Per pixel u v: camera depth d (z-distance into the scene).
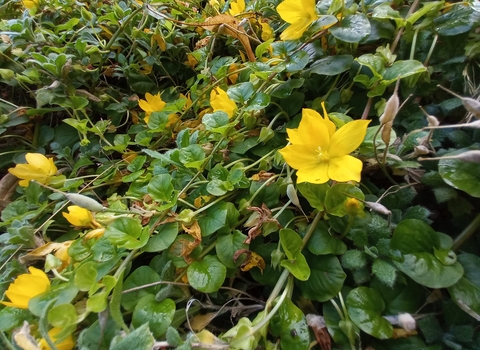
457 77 0.12
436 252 0.09
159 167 0.12
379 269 0.09
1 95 0.19
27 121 0.17
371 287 0.10
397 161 0.11
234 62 0.17
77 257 0.11
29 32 0.18
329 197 0.10
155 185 0.11
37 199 0.14
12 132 0.18
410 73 0.11
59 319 0.08
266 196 0.12
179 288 0.10
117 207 0.12
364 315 0.09
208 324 0.10
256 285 0.11
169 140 0.16
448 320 0.09
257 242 0.11
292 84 0.13
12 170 0.14
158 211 0.11
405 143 0.11
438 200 0.10
